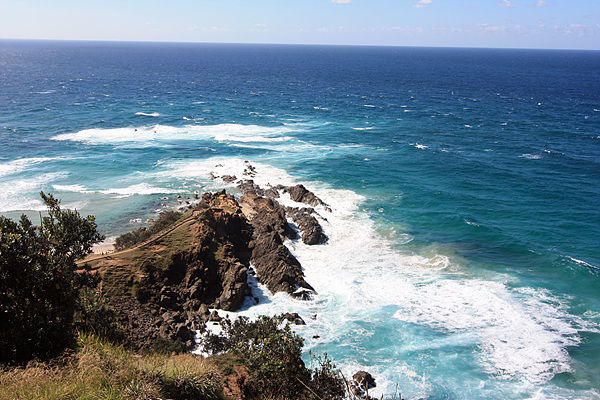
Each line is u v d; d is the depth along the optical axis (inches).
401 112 5191.9
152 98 5816.9
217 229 1659.7
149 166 2819.9
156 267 1409.9
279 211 1995.6
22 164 2753.4
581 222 2080.5
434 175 2780.5
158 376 549.3
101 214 2090.3
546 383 1072.8
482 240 1883.6
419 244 1849.2
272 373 645.9
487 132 4092.0
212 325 1286.9
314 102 5880.9
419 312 1364.4
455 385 1061.8
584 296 1453.0
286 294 1466.5
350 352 1174.3
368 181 2637.8
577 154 3314.5
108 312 805.9
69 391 478.9
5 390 461.7
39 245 575.2
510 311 1355.8
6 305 537.6
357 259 1724.9
